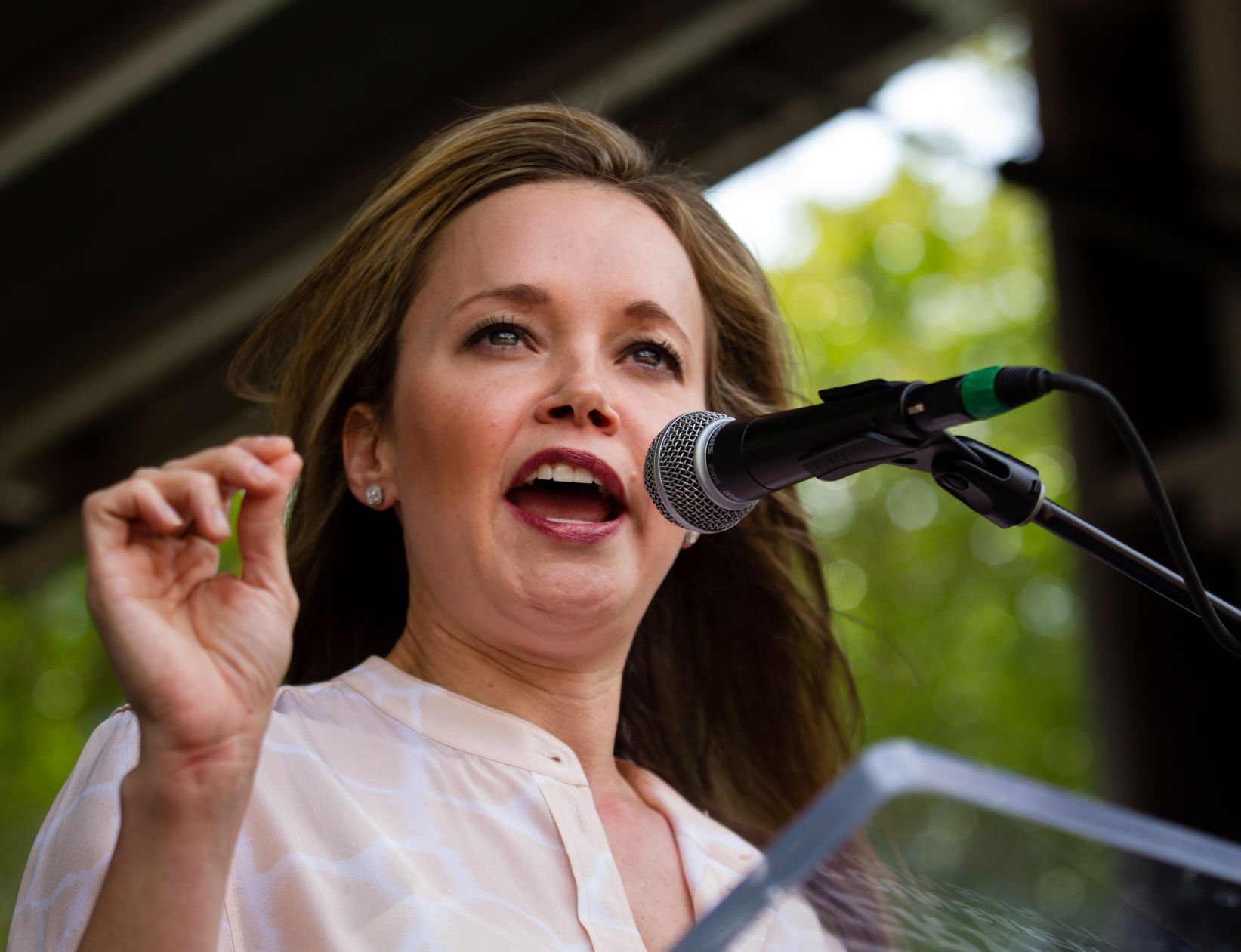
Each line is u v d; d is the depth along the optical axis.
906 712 19.97
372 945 2.86
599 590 3.39
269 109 9.09
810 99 10.19
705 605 4.43
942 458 2.86
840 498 21.41
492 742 3.32
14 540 11.64
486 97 9.51
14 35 7.69
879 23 10.14
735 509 3.15
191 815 2.38
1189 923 2.03
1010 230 20.77
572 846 3.20
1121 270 8.45
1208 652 7.74
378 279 3.72
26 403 10.28
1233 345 8.05
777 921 2.68
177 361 10.37
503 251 3.62
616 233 3.71
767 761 4.49
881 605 20.73
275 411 4.03
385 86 9.30
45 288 9.81
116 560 2.40
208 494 2.37
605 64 9.45
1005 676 20.23
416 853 3.04
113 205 9.36
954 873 1.91
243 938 2.86
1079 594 8.09
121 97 8.16
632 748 4.42
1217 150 8.21
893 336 21.11
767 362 4.23
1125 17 8.66
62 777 16.14
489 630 3.47
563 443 3.41
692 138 10.15
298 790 3.06
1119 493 8.08
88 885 2.77
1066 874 1.94
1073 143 8.49
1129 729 7.78
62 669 16.92
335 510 3.93
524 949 2.95
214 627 2.45
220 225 9.80
